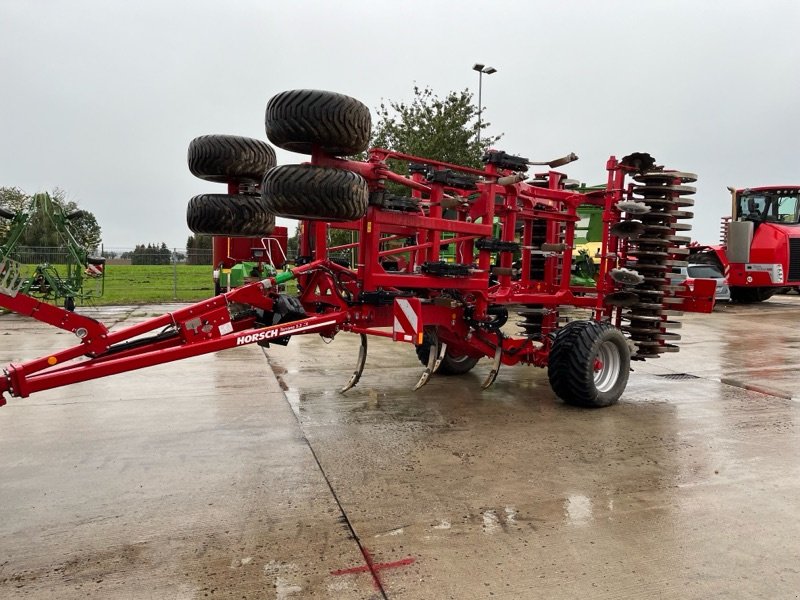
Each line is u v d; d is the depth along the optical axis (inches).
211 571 113.8
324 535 128.0
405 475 161.8
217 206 195.3
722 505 145.0
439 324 228.5
